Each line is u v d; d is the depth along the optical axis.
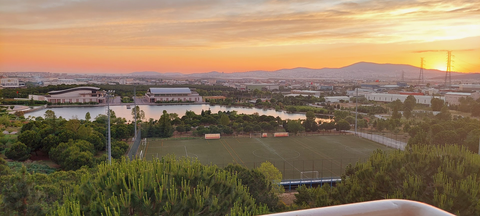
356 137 102.56
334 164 71.19
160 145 88.50
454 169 17.70
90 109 173.75
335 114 134.88
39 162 62.44
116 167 16.08
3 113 123.19
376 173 19.56
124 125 95.12
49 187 27.66
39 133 71.69
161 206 13.51
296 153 81.19
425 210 3.21
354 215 3.19
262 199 31.28
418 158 18.94
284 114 162.25
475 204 14.76
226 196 16.12
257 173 34.25
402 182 18.62
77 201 14.28
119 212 12.21
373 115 139.50
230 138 99.50
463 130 72.12
